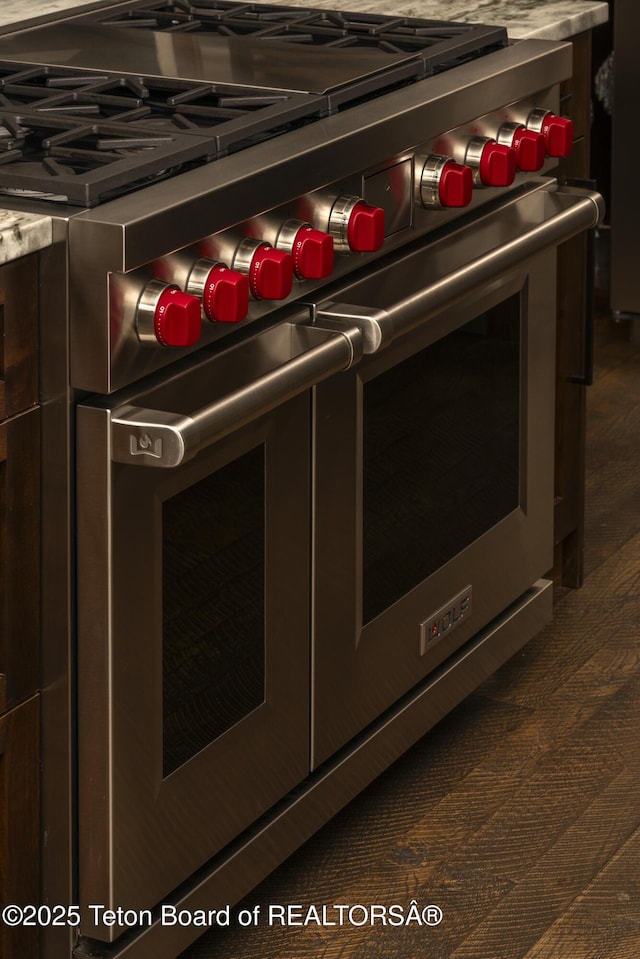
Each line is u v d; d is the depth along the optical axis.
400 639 2.24
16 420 1.55
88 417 1.58
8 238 1.45
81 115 1.79
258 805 1.99
